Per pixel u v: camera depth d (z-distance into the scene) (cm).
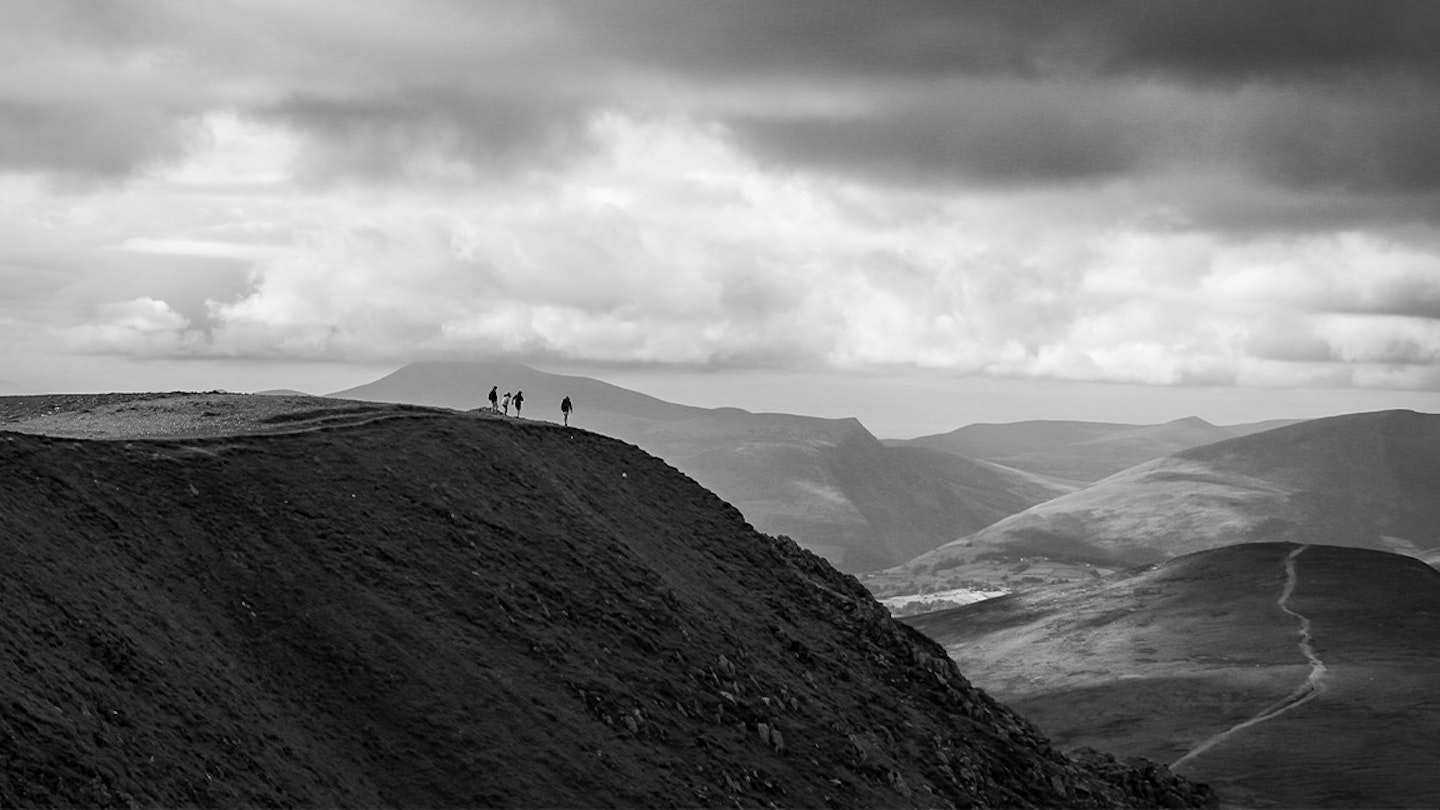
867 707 11925
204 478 9794
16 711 6569
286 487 10231
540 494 12169
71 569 8006
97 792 6431
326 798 7600
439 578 10188
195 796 6900
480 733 8800
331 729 8312
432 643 9362
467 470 11875
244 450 10419
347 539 9969
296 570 9369
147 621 8012
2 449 8806
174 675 7681
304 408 12262
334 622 9069
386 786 8125
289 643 8756
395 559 10094
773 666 11650
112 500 9019
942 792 11225
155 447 9906
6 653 6938
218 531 9325
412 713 8694
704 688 10662
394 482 11056
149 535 8906
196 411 11975
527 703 9312
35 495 8544
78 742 6638
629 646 10688
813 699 11444
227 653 8338
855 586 14812
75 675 7125
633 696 10062
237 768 7312
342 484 10625
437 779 8331
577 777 8875
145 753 6938
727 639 11575
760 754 10288
